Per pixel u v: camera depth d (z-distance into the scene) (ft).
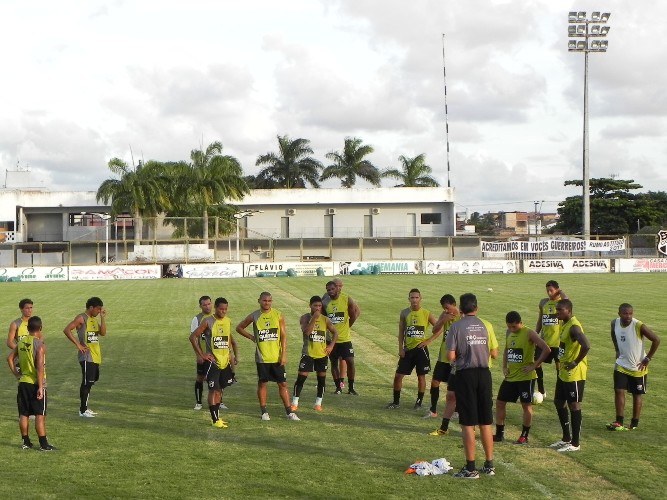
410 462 32.63
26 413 35.09
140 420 41.16
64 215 277.03
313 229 291.17
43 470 31.65
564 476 30.32
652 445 34.91
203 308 43.19
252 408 44.27
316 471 31.24
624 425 38.52
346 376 54.13
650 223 337.72
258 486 29.25
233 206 260.62
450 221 292.81
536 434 37.24
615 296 119.14
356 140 323.37
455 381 30.73
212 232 253.85
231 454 34.01
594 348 64.75
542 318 44.45
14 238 261.65
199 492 28.58
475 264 205.98
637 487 28.76
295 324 87.92
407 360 43.75
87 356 42.27
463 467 31.55
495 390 48.47
